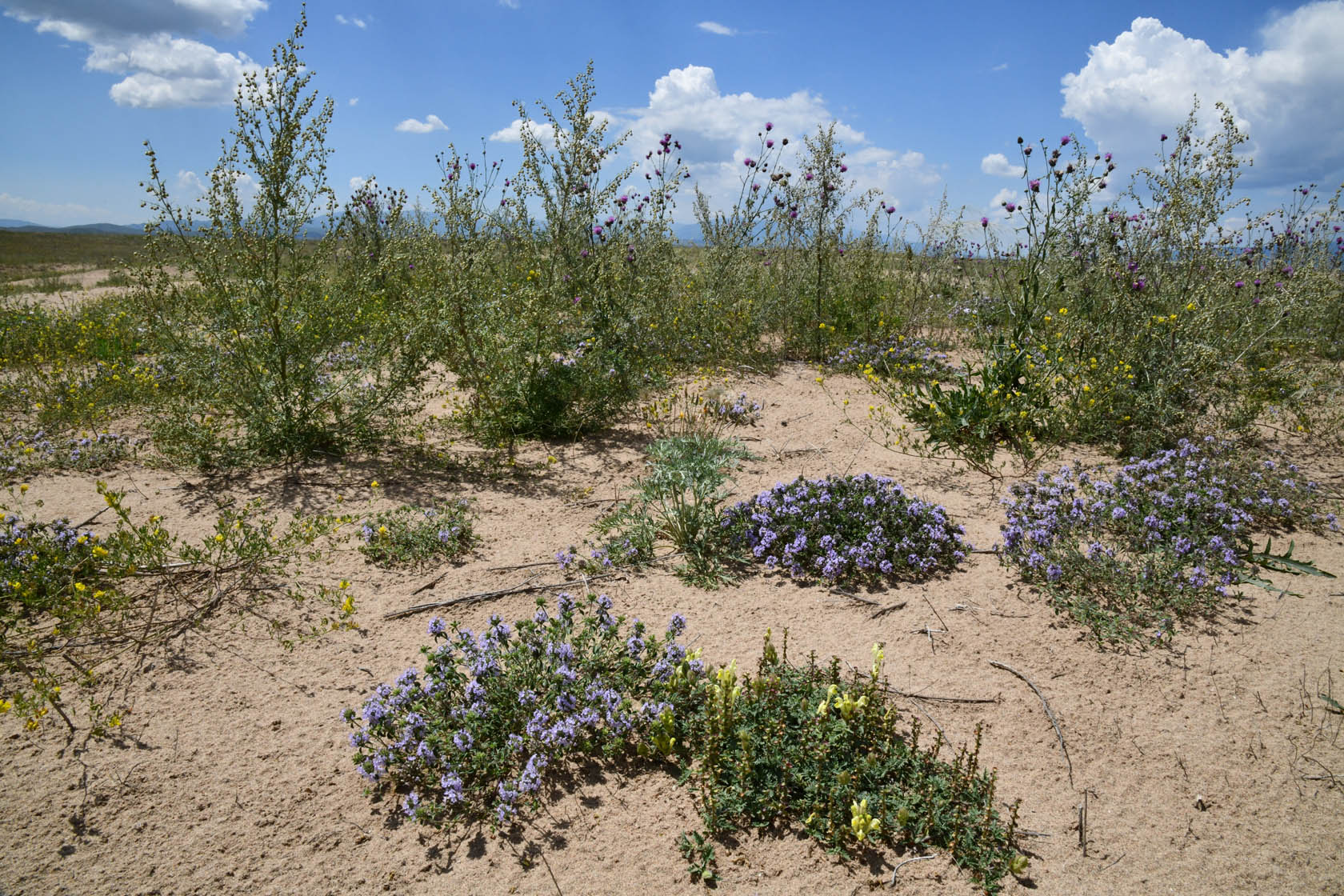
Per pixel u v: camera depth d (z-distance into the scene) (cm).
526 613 374
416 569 413
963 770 274
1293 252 893
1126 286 656
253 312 538
